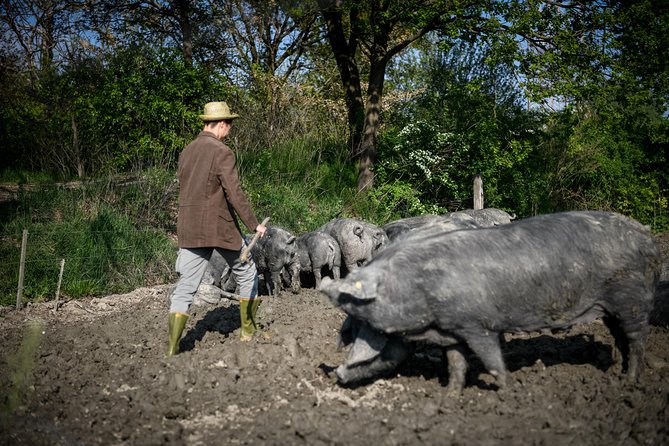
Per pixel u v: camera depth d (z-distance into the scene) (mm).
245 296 5992
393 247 4590
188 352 5656
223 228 5656
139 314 7879
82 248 10883
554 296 4488
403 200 16203
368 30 16781
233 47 22828
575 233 4562
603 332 6359
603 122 16938
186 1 19516
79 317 8078
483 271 4355
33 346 6250
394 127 18328
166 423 4285
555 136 18188
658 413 4141
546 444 3734
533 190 17984
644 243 4648
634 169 20609
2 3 20984
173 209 14164
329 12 18656
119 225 11914
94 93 15961
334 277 9391
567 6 16047
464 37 15953
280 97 18969
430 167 16531
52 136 18203
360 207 15359
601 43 16125
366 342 4539
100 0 20094
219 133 5836
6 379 5176
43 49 20922
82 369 5402
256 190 14273
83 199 13008
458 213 9742
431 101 17812
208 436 4066
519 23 15234
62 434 4125
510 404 4391
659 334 6270
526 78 15812
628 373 4773
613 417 4137
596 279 4574
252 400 4633
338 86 24641
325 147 18797
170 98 15656
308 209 14109
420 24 15562
